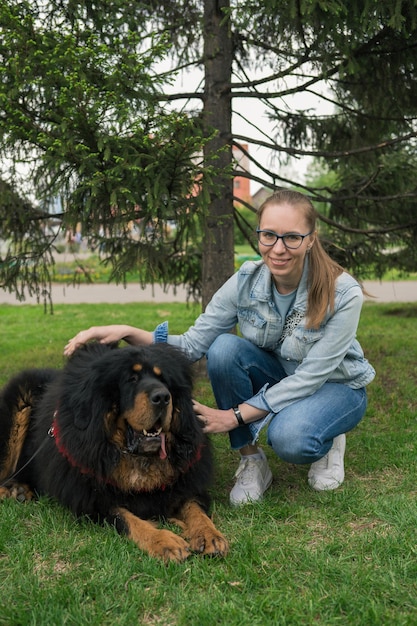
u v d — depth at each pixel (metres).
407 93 5.81
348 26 4.64
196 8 6.20
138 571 2.52
